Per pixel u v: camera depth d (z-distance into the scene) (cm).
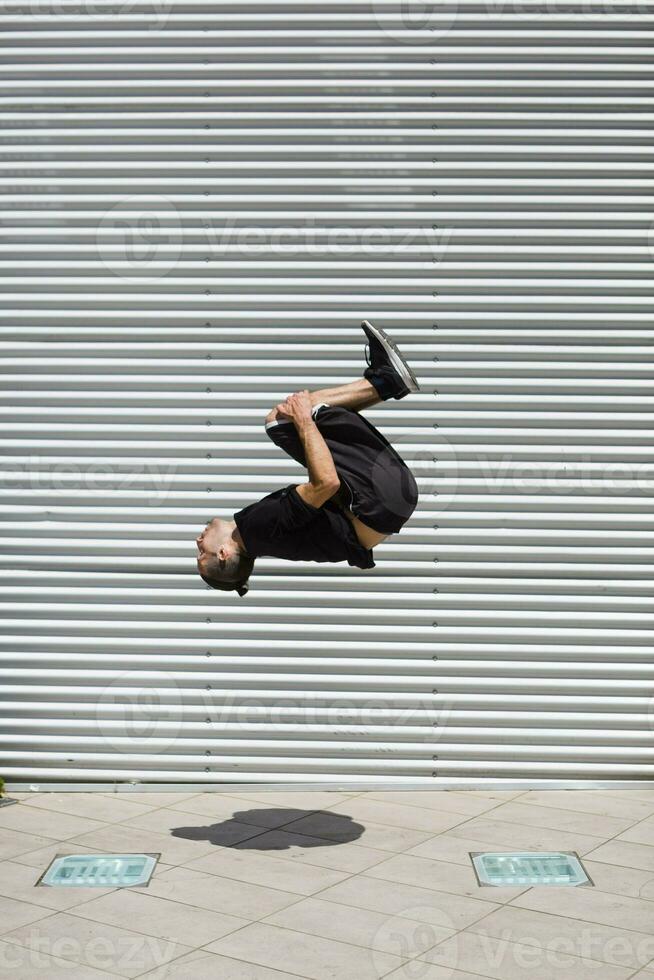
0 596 541
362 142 526
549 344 529
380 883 412
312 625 533
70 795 536
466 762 537
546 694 534
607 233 526
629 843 456
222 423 535
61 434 537
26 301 536
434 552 532
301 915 382
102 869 430
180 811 507
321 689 535
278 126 526
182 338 533
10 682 542
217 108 526
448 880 415
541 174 525
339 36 523
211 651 536
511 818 491
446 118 523
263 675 536
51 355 536
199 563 424
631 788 536
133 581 538
